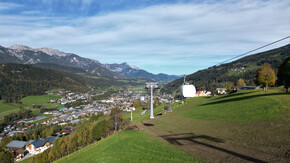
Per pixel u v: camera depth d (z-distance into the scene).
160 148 21.88
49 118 177.38
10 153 74.75
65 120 165.62
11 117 165.12
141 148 23.80
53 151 63.03
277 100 35.47
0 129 134.62
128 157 21.53
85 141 64.12
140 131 34.72
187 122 36.16
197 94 126.38
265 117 26.70
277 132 19.12
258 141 17.78
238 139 19.69
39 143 97.12
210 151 17.55
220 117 34.50
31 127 142.38
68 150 62.22
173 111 59.91
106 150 27.69
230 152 16.38
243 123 26.30
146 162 18.47
